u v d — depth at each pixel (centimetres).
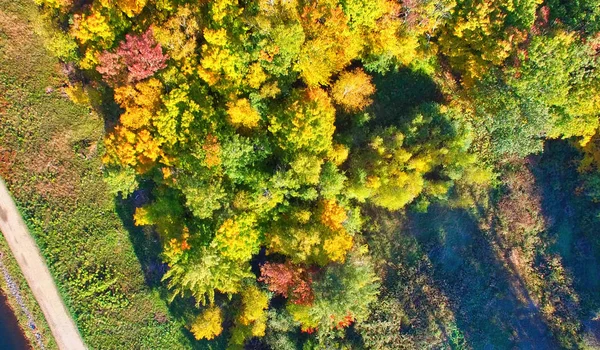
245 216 3684
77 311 4388
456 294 4403
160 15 3816
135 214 4091
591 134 3981
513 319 4431
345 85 4028
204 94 3822
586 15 3638
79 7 4100
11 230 4325
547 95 3700
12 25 4294
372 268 4159
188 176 3753
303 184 3753
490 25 3756
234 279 3706
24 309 4384
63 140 4419
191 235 3719
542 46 3550
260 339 4206
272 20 3619
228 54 3609
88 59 3875
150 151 3734
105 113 4425
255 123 3766
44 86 4369
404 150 4025
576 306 4409
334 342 4109
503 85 3872
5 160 4275
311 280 3681
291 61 3828
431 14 3822
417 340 4278
